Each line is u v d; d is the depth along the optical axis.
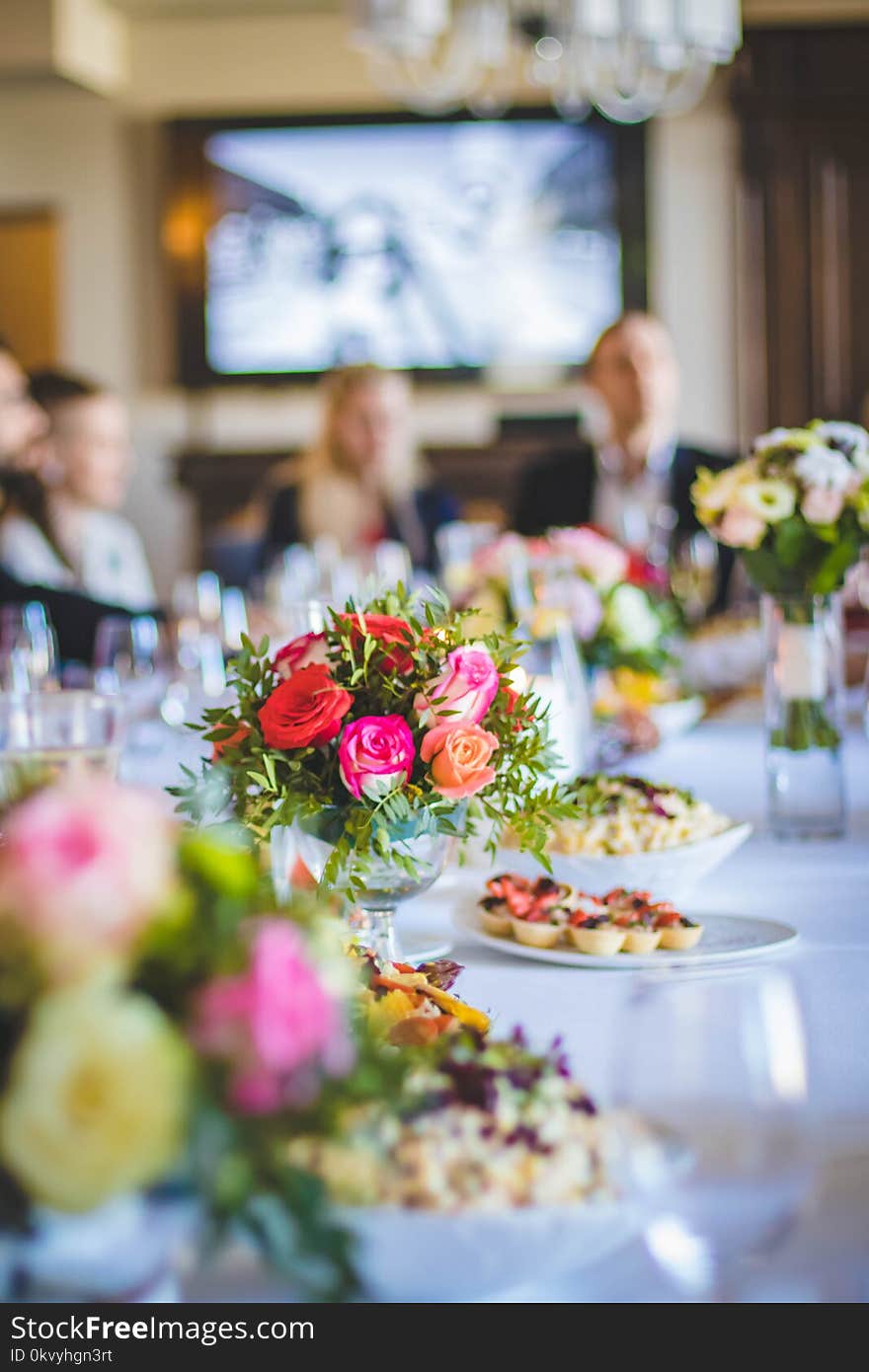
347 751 0.95
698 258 6.71
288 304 6.90
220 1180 0.48
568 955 1.09
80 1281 0.50
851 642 2.91
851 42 6.39
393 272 6.85
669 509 3.93
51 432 3.73
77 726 1.22
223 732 1.00
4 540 3.68
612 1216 0.57
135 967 0.49
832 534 1.52
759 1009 0.97
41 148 6.91
